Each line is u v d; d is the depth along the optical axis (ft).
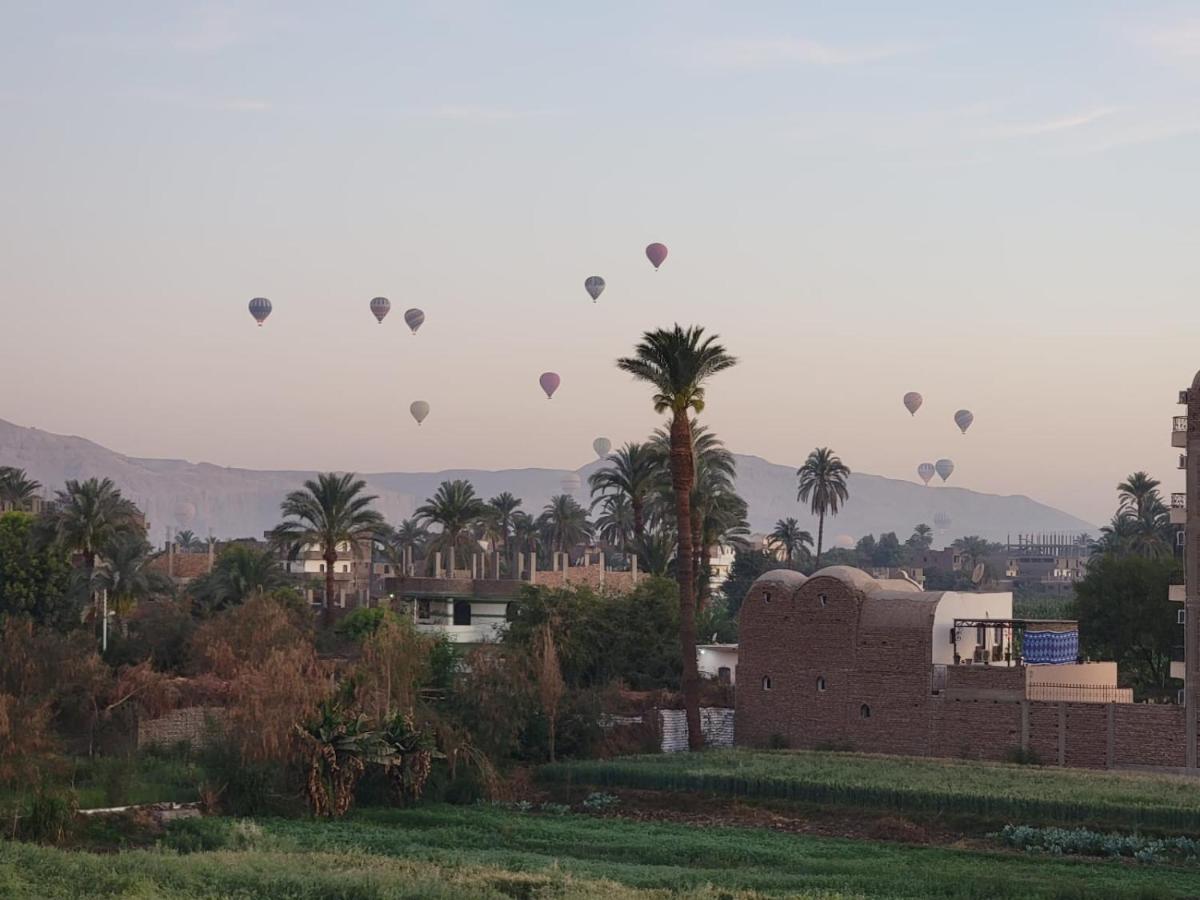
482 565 465.06
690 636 287.89
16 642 258.98
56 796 205.57
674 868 188.03
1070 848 205.16
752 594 299.58
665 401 289.53
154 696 257.96
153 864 169.68
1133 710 258.37
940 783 233.76
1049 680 273.13
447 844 207.82
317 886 158.92
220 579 360.48
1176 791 227.40
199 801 224.94
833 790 233.55
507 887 165.58
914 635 280.10
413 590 368.68
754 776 241.96
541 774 259.80
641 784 249.75
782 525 651.66
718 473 386.32
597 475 398.62
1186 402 265.54
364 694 251.19
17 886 152.35
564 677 311.06
